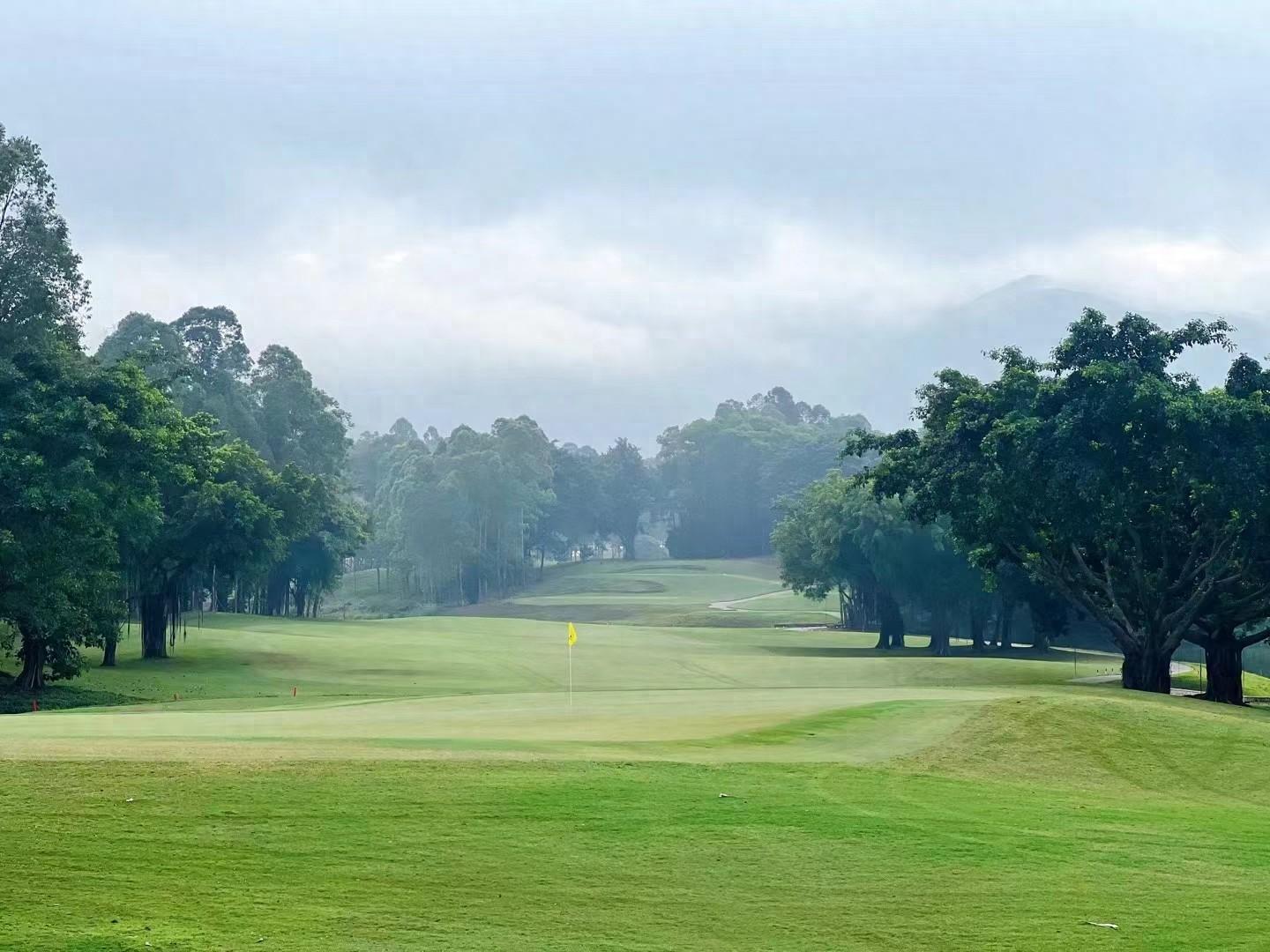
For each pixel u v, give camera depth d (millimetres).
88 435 49500
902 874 13945
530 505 194375
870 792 18047
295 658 69062
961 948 11695
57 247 52344
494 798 15688
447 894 12469
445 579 183375
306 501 87875
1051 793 19938
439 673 63188
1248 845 16453
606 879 13180
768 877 13547
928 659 72562
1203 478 43438
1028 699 27953
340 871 12945
